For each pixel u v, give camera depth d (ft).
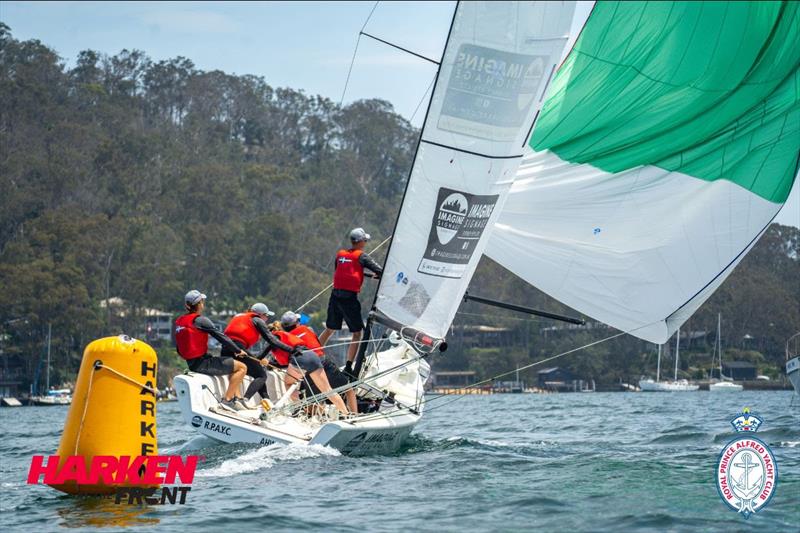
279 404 119.65
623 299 128.26
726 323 644.27
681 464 115.55
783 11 115.14
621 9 118.11
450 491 94.22
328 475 101.96
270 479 99.50
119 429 89.10
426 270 117.19
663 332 128.36
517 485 98.17
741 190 124.88
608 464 114.83
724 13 114.52
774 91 121.29
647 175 125.90
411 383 145.07
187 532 77.00
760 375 636.48
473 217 114.93
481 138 111.75
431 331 119.24
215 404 117.39
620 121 123.95
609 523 80.18
